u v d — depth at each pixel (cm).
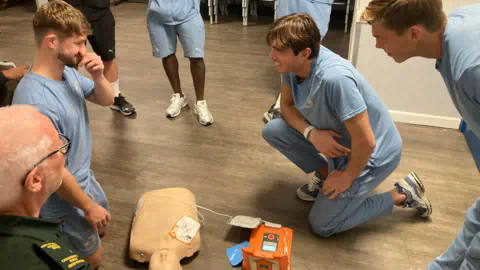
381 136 167
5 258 69
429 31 106
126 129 274
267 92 326
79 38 136
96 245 164
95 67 147
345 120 147
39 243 72
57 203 145
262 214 201
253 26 504
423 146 251
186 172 232
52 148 79
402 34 108
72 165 147
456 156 242
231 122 283
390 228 191
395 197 189
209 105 305
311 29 141
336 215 176
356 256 177
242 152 250
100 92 158
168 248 166
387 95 269
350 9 537
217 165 238
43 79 135
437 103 262
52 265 71
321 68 147
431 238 185
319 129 172
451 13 113
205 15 551
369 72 263
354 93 143
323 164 199
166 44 268
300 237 187
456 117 264
